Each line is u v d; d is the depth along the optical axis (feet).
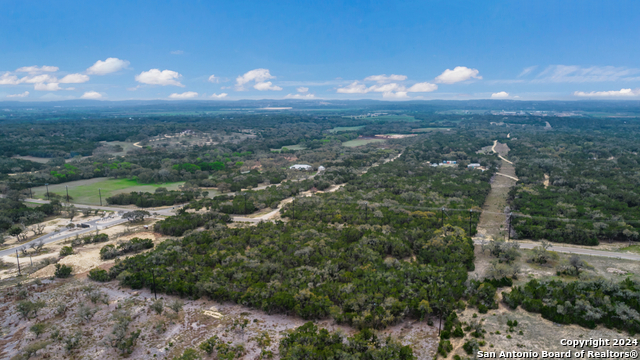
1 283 287.69
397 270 285.43
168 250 330.34
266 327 229.25
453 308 236.22
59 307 246.06
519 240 374.84
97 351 208.03
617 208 445.78
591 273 286.87
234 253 321.32
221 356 197.16
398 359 185.78
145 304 254.47
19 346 212.84
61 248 362.94
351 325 228.63
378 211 434.71
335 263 292.61
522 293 249.14
